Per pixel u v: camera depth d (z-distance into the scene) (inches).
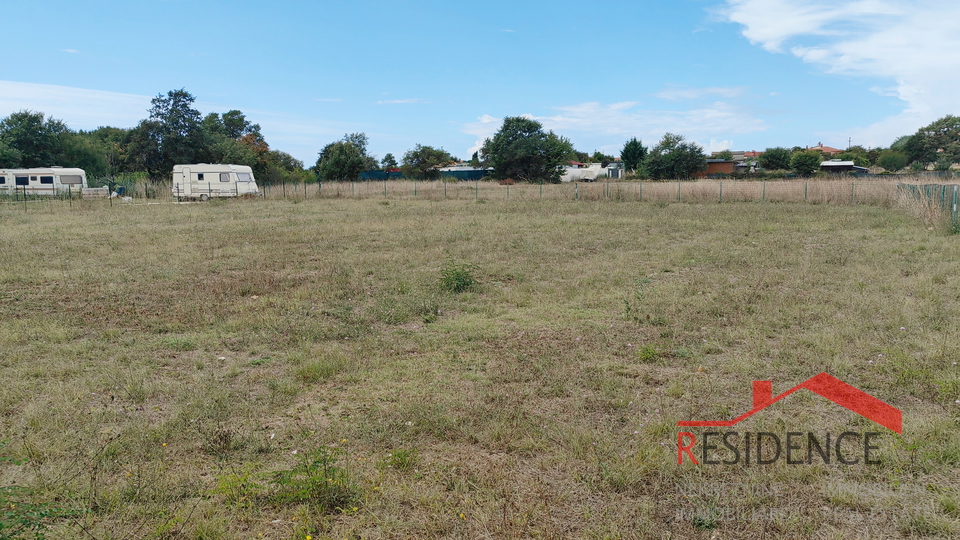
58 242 618.2
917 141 3152.1
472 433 174.1
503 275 436.5
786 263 461.4
